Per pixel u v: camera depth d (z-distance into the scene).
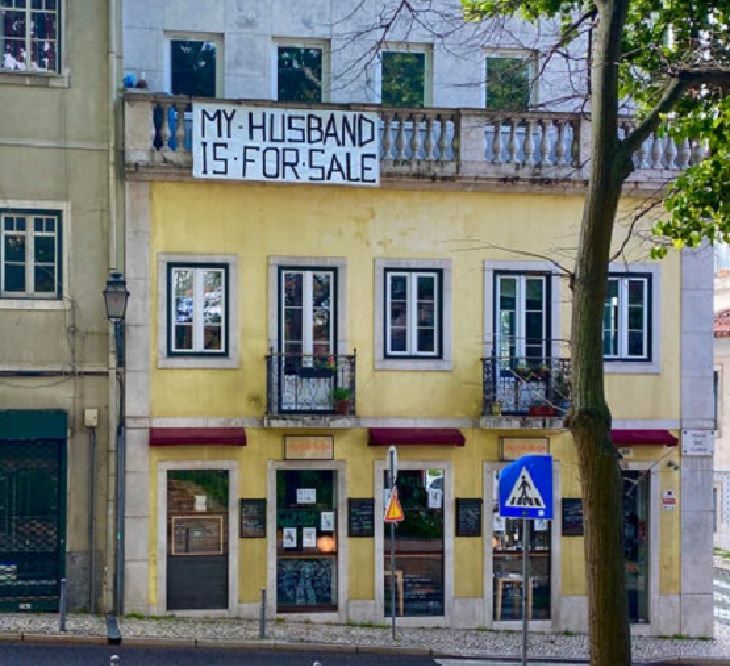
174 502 17.30
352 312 17.81
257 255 17.62
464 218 18.11
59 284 17.19
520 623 17.98
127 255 17.28
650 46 13.52
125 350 17.20
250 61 18.22
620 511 9.98
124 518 17.08
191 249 17.45
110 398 17.19
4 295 17.06
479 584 17.89
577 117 18.03
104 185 17.31
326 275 17.84
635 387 18.42
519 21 18.61
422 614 17.75
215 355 17.47
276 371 17.42
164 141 17.27
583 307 10.07
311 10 18.38
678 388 18.55
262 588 16.30
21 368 17.00
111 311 16.67
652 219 16.70
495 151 17.95
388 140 17.80
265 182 17.50
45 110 17.22
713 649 17.38
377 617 17.62
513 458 17.98
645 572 18.47
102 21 17.42
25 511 17.00
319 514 17.66
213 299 17.53
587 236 10.12
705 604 18.44
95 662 13.98
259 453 17.45
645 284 18.55
